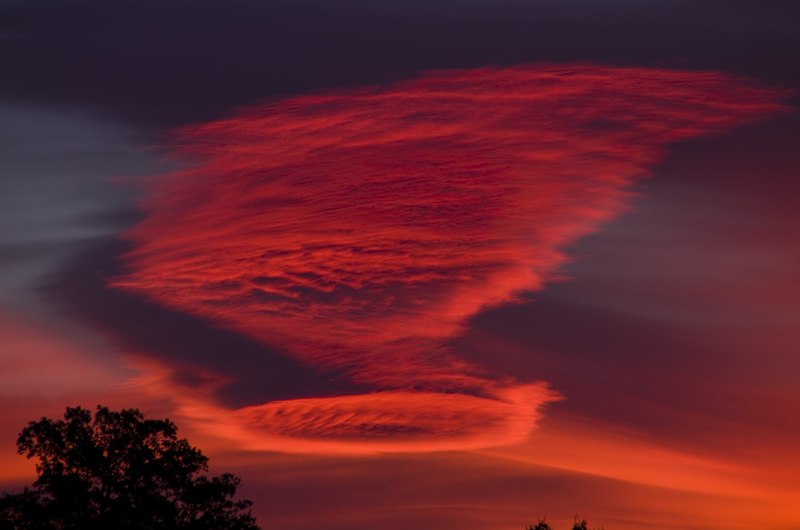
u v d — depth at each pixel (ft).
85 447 68.90
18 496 67.56
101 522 67.46
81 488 67.82
